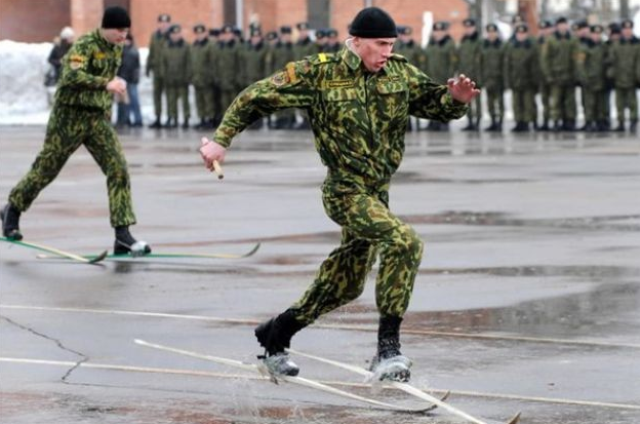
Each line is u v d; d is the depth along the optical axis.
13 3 77.88
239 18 76.12
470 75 53.31
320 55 11.70
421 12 77.94
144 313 16.11
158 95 58.34
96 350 14.19
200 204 27.34
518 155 39.41
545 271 18.59
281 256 20.31
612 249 20.50
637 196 27.73
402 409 11.77
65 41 63.91
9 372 13.27
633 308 15.95
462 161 37.31
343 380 12.80
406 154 40.31
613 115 61.94
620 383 12.51
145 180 32.75
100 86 19.83
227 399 12.17
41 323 15.59
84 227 24.20
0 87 64.94
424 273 18.50
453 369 13.10
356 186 11.62
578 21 54.38
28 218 25.55
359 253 11.91
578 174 32.78
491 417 11.42
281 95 11.57
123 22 19.92
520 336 14.52
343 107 11.55
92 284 18.17
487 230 22.77
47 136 20.52
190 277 18.61
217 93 57.97
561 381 12.59
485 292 17.08
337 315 15.88
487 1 76.69
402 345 14.12
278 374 11.98
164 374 13.12
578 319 15.36
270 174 34.19
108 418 11.58
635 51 50.84
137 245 20.44
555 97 52.06
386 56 11.53
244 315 15.91
